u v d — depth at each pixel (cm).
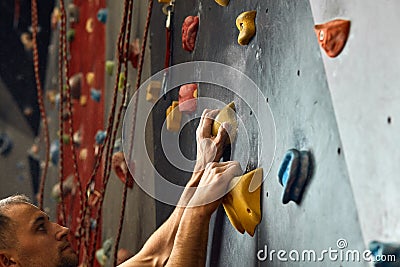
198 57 277
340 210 179
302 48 200
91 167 443
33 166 632
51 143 580
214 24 263
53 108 586
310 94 195
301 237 196
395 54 160
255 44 229
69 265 243
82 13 520
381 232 163
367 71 169
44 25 643
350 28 177
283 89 210
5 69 642
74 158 330
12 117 640
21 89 643
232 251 240
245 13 232
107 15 435
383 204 162
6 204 242
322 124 188
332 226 182
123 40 300
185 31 282
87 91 482
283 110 209
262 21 225
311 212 192
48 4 645
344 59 179
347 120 177
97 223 309
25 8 647
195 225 227
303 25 199
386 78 162
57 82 577
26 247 237
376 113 166
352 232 174
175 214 249
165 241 247
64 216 339
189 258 226
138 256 247
